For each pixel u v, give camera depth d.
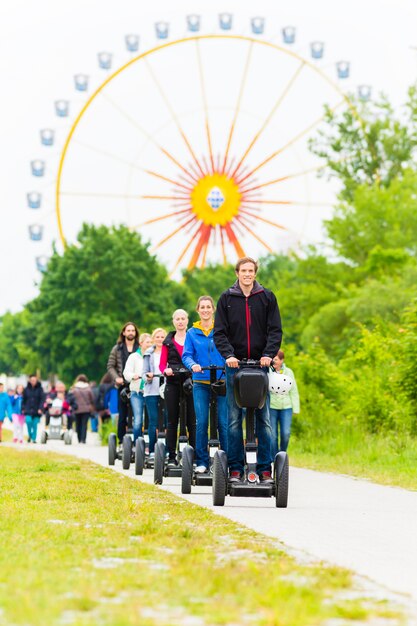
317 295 109.75
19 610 9.72
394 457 35.19
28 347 162.75
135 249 138.88
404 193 107.94
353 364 52.47
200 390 24.02
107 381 54.66
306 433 42.34
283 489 21.00
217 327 21.17
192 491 24.61
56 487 24.38
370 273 103.06
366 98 119.38
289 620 9.63
